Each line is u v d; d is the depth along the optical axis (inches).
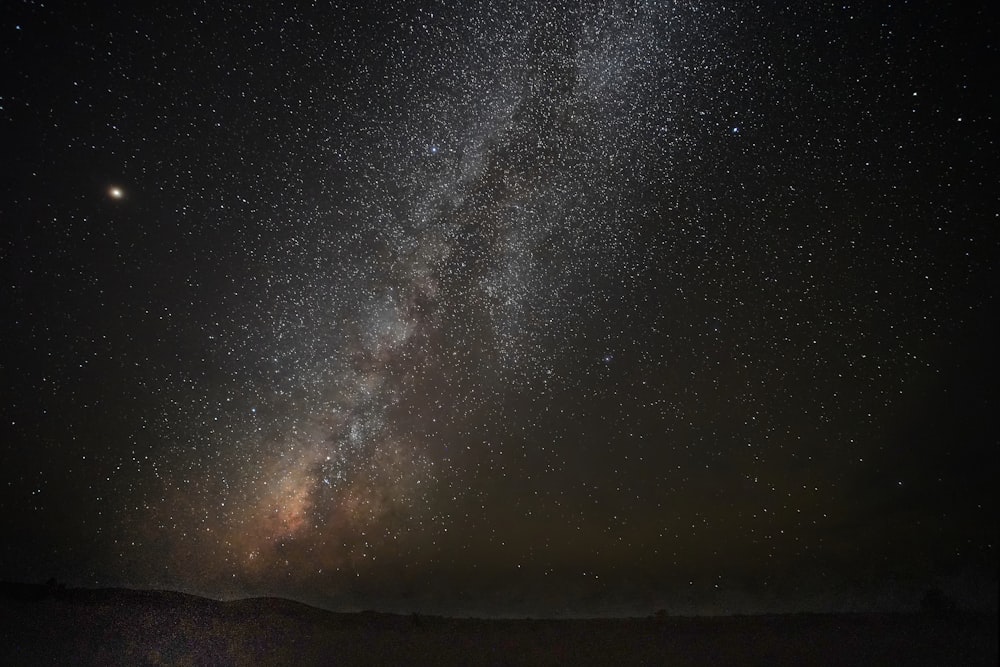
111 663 158.4
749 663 155.6
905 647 154.0
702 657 161.0
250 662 161.8
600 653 166.9
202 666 158.6
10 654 159.6
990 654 144.5
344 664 161.8
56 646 165.8
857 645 159.3
